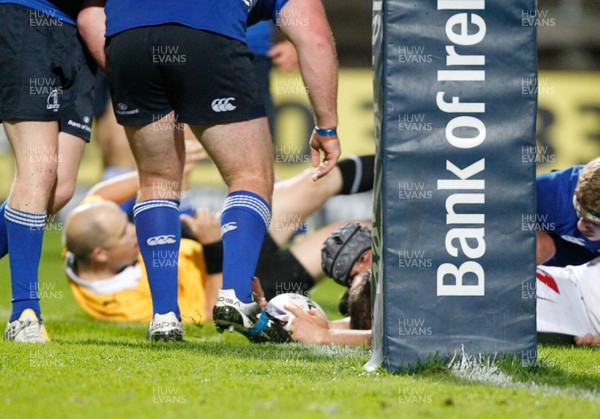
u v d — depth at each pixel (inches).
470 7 425.4
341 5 2000.5
